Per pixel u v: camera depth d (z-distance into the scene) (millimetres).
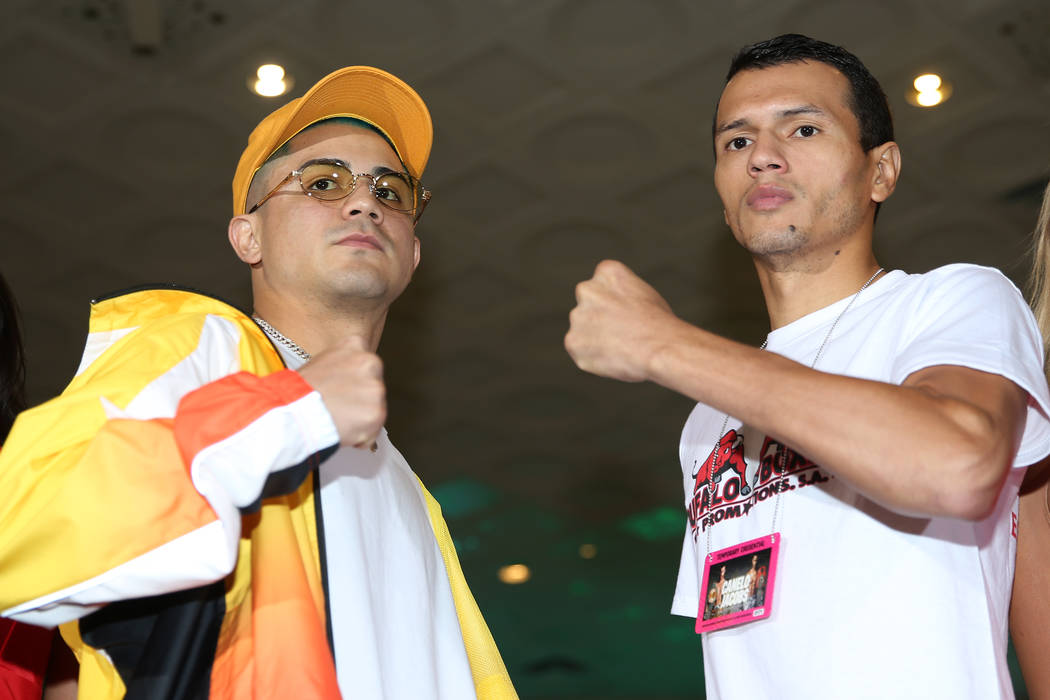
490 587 10555
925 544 1444
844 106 1718
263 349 1565
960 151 5781
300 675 1311
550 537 10086
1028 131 5613
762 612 1497
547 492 9578
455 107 5539
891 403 1262
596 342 1392
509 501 9703
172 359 1423
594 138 5809
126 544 1248
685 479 1852
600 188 6145
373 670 1476
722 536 1648
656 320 1378
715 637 1585
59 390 8055
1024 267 6488
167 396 1364
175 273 6832
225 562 1271
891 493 1255
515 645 10680
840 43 5098
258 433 1286
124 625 1377
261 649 1328
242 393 1312
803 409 1278
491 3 4965
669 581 10391
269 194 1814
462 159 5910
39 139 5734
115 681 1386
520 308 7230
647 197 6238
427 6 4973
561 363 7836
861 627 1429
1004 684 1422
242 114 5531
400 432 8742
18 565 1263
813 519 1521
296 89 5383
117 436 1284
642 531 10000
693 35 5102
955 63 5195
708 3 4938
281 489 1332
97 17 5004
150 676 1316
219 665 1365
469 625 1794
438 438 8844
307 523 1492
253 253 1854
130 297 1557
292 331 1793
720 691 1564
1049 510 1679
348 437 1342
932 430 1244
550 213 6371
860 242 1697
